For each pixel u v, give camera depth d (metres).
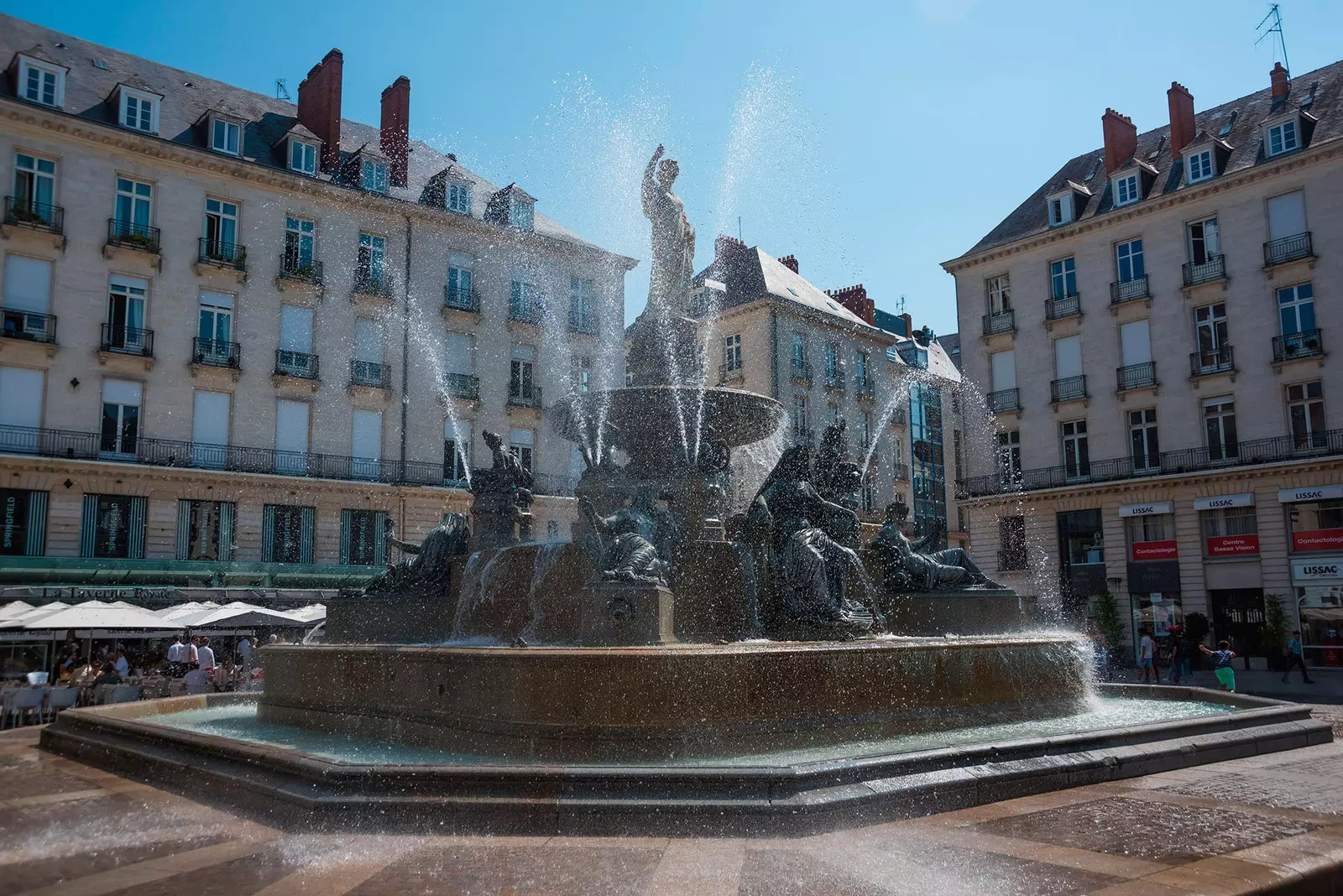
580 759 7.45
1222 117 38.81
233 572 31.19
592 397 12.45
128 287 31.44
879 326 56.66
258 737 9.52
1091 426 38.09
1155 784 7.36
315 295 34.94
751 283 45.47
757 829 5.71
